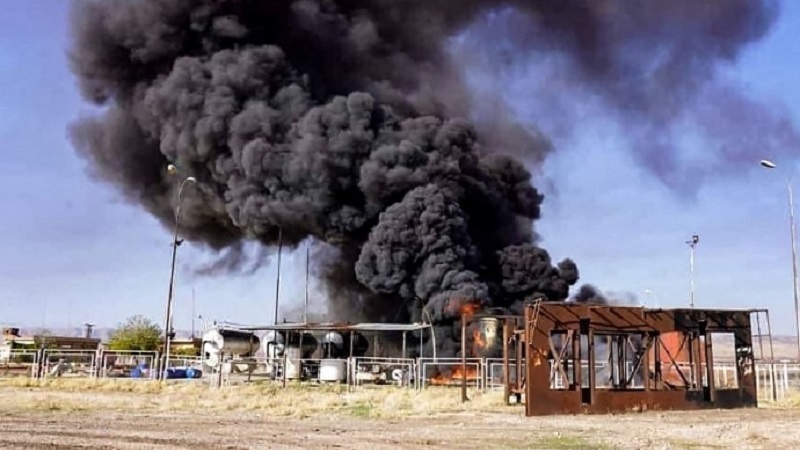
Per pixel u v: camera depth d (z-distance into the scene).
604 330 22.31
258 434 15.84
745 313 24.61
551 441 14.92
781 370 32.03
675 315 23.44
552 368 24.23
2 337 81.56
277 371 40.06
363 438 15.26
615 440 15.09
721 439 15.33
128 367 45.19
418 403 25.17
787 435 15.95
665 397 22.95
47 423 17.72
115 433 15.54
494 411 22.83
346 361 37.91
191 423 18.33
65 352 43.25
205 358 43.12
